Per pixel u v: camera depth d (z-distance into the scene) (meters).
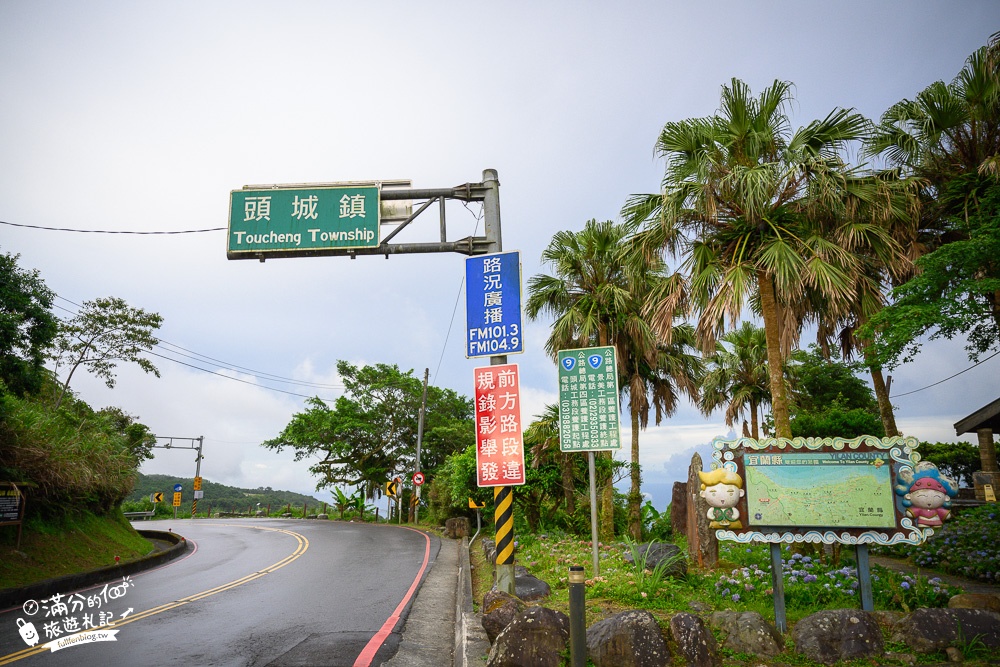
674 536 15.09
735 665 5.40
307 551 17.83
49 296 12.06
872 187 12.89
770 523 6.65
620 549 11.84
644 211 14.65
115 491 17.66
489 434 8.75
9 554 11.57
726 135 13.45
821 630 5.68
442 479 27.17
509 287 9.06
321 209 9.59
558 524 19.20
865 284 13.55
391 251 9.47
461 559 14.88
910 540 6.42
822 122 13.26
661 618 6.88
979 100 12.77
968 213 13.01
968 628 5.54
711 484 6.77
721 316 12.93
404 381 40.78
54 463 13.27
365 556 16.42
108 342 27.81
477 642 6.45
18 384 11.75
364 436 39.84
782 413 12.77
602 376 10.40
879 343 10.24
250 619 8.41
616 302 19.41
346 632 7.62
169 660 6.37
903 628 5.75
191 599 10.05
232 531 27.11
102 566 13.38
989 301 9.59
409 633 7.76
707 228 14.00
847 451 6.70
